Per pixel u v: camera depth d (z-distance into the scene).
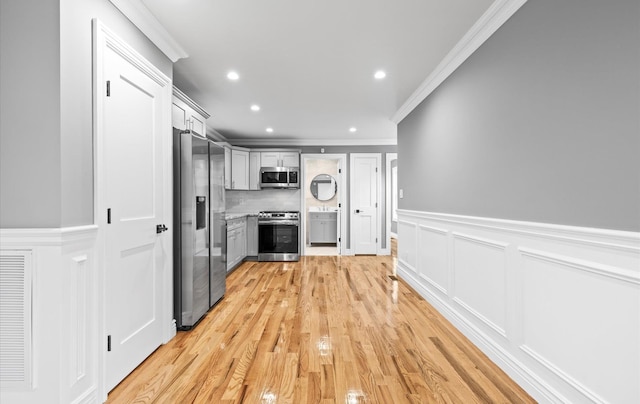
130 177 2.02
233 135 6.17
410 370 2.05
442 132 3.12
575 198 1.53
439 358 2.21
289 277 4.61
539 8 1.76
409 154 4.21
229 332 2.65
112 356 1.83
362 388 1.85
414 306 3.31
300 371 2.03
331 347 2.37
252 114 4.66
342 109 4.40
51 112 1.47
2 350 1.46
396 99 3.98
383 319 2.94
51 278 1.46
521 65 1.92
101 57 1.73
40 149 1.48
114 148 1.86
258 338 2.53
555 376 1.62
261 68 3.05
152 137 2.29
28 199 1.48
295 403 1.71
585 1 1.46
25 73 1.47
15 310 1.46
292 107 4.32
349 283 4.26
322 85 3.51
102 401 1.72
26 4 1.47
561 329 1.60
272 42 2.55
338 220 6.56
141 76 2.14
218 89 3.62
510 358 1.98
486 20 2.18
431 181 3.42
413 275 4.04
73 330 1.54
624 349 1.28
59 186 1.48
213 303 3.25
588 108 1.45
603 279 1.37
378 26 2.32
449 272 2.91
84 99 1.63
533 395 1.76
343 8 2.10
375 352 2.29
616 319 1.32
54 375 1.46
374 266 5.39
